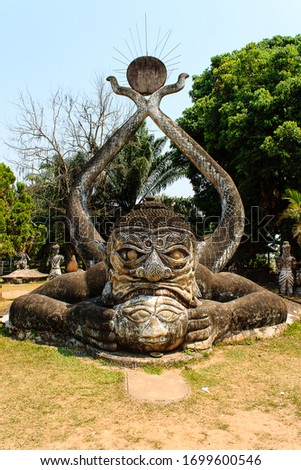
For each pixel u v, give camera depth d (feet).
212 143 57.72
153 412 14.35
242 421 13.76
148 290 19.90
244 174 53.93
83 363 19.31
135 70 31.86
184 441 12.45
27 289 56.24
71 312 22.03
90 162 31.83
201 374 17.99
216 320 21.84
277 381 17.33
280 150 45.78
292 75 50.03
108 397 15.55
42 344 22.53
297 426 13.47
